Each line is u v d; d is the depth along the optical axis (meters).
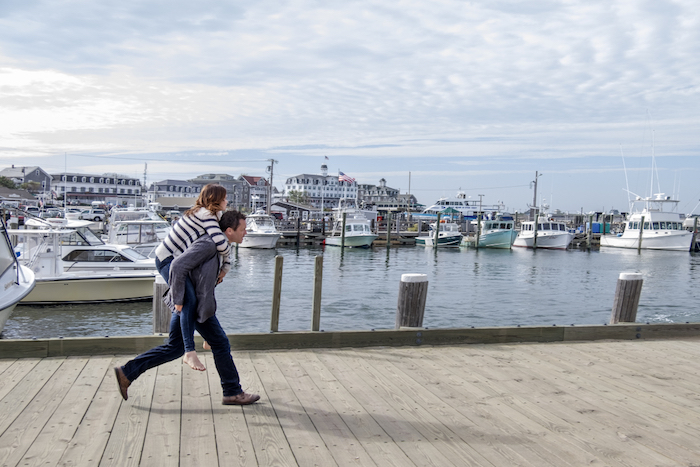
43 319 13.90
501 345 6.28
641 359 5.83
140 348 5.32
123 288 15.53
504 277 25.84
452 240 49.38
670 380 5.06
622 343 6.58
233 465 3.03
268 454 3.19
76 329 13.06
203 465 3.02
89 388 4.30
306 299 17.67
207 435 3.44
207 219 3.76
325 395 4.33
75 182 117.94
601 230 65.50
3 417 3.66
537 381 4.90
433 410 4.05
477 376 5.00
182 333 3.69
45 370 4.74
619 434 3.67
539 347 6.25
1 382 4.40
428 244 49.31
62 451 3.15
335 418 3.82
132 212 27.67
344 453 3.24
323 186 155.25
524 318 15.49
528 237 49.72
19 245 15.66
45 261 15.04
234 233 3.90
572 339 6.65
